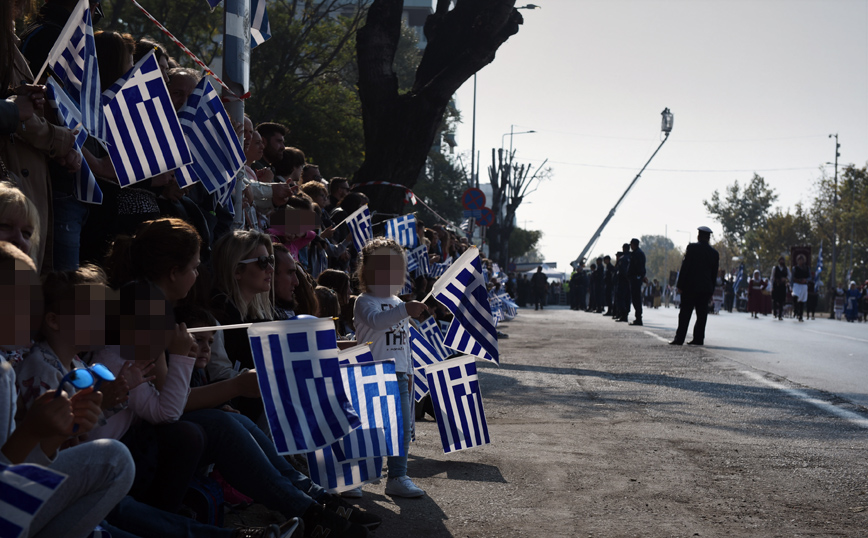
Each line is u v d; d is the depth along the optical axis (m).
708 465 5.27
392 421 4.23
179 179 4.63
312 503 3.55
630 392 8.58
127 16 24.72
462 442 5.36
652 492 4.59
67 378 2.19
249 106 26.48
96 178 4.54
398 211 13.84
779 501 4.43
